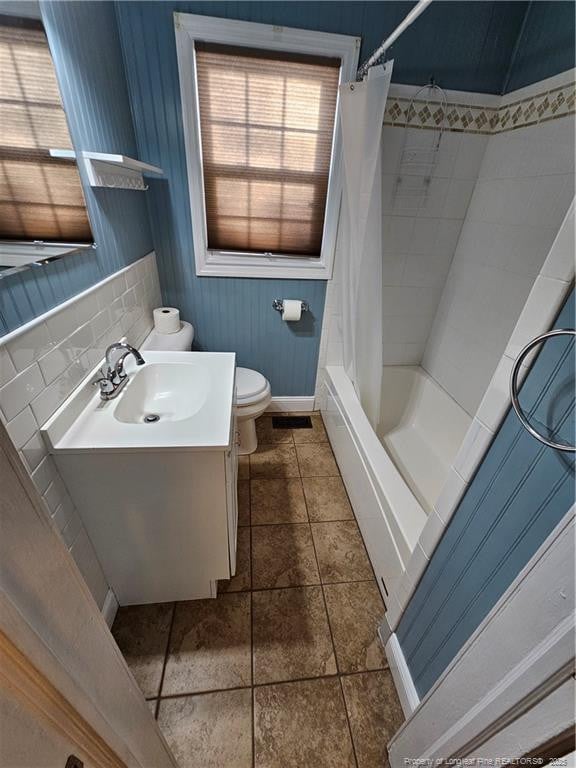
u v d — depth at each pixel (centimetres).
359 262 162
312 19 143
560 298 50
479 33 150
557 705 46
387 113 160
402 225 188
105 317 124
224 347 217
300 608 132
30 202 83
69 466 93
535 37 144
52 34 90
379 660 118
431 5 143
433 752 75
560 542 46
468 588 74
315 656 118
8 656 26
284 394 242
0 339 73
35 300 86
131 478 98
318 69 154
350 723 104
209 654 117
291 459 205
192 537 112
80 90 106
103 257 123
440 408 209
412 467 195
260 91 155
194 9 136
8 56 74
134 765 50
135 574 120
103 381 110
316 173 177
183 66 144
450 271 204
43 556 32
